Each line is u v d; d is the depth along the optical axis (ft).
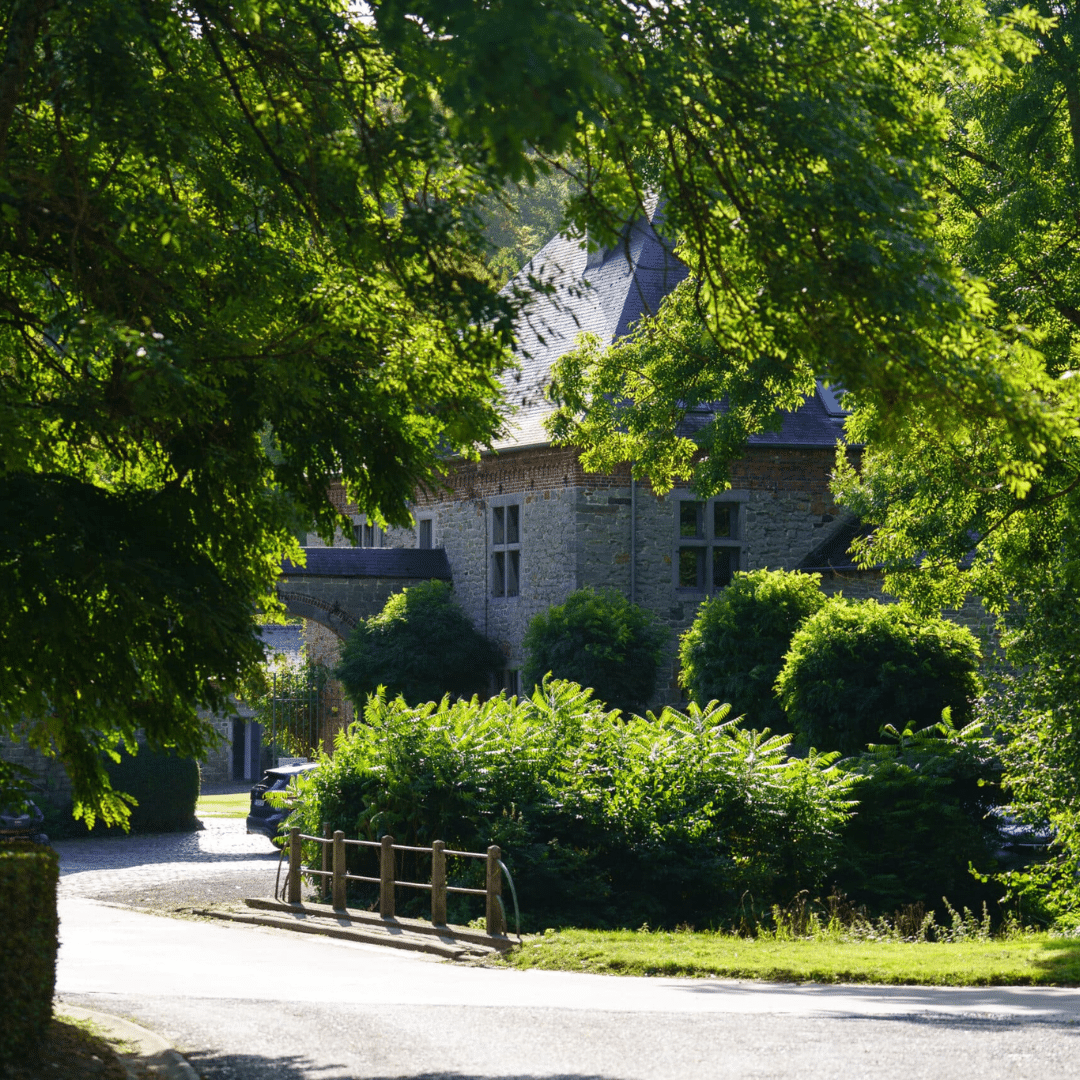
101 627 35.40
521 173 26.81
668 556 136.77
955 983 52.26
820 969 54.13
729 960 57.31
